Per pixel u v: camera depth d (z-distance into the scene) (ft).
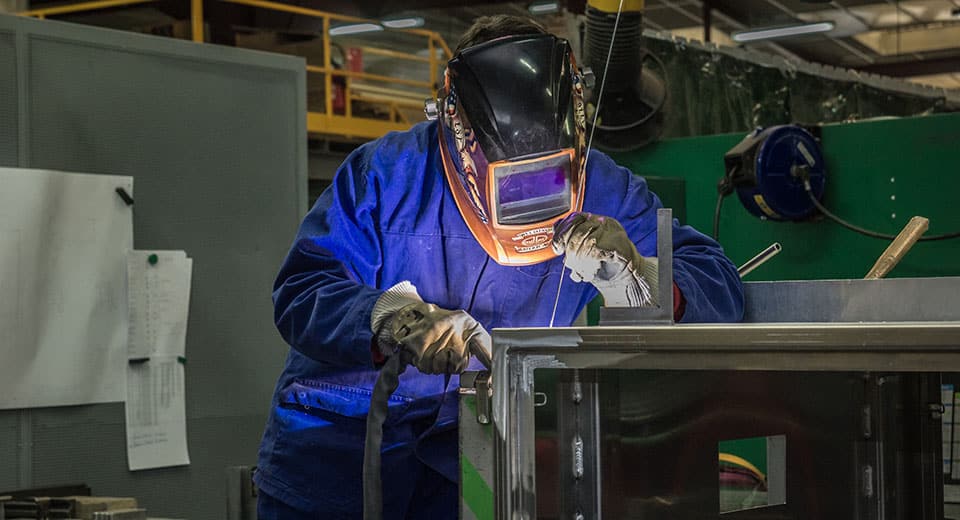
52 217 8.54
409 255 4.83
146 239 9.20
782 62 13.79
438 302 4.86
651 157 10.09
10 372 8.25
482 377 2.97
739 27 37.47
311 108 25.75
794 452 3.43
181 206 9.44
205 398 9.53
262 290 10.00
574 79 4.40
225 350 9.69
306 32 24.43
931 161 8.84
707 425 3.28
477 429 2.99
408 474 4.79
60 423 8.57
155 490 9.16
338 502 4.90
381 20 33.81
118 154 9.05
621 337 2.76
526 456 2.93
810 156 9.02
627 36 9.00
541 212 4.30
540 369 2.96
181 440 9.29
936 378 3.68
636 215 5.05
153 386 9.12
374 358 4.04
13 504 6.80
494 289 4.84
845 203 9.21
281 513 5.06
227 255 9.75
